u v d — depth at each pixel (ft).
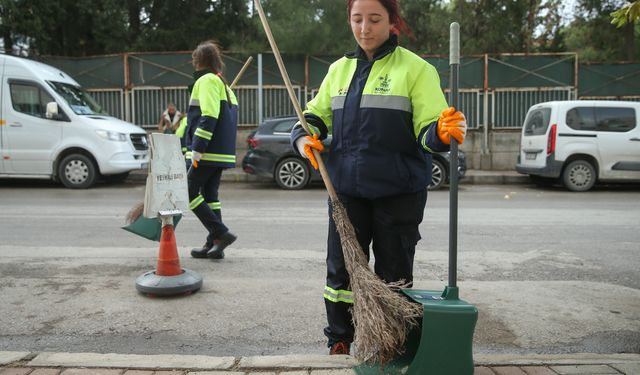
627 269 17.04
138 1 60.59
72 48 62.75
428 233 22.50
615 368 8.89
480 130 51.90
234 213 27.43
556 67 51.80
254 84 50.90
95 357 9.30
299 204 30.91
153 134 13.46
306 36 49.03
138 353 10.80
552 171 38.88
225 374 8.61
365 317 7.61
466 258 18.29
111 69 51.65
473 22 56.49
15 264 16.93
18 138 37.04
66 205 29.55
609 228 23.85
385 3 8.22
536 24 62.49
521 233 22.62
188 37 60.49
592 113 38.83
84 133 37.06
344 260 8.73
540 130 40.11
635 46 65.21
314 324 12.29
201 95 15.97
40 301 13.56
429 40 59.21
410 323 7.78
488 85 52.01
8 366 8.93
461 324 7.59
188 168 16.58
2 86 37.14
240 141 50.98
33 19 55.01
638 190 39.83
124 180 43.60
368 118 8.30
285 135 38.75
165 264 13.99
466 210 28.96
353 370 8.42
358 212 8.85
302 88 51.19
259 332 11.86
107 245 19.66
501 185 43.88
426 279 15.75
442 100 8.18
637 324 12.45
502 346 11.28
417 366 7.65
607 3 57.52
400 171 8.39
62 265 16.84
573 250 19.57
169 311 12.96
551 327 12.25
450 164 7.73
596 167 38.93
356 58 8.69
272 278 15.66
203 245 19.83
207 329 11.98
